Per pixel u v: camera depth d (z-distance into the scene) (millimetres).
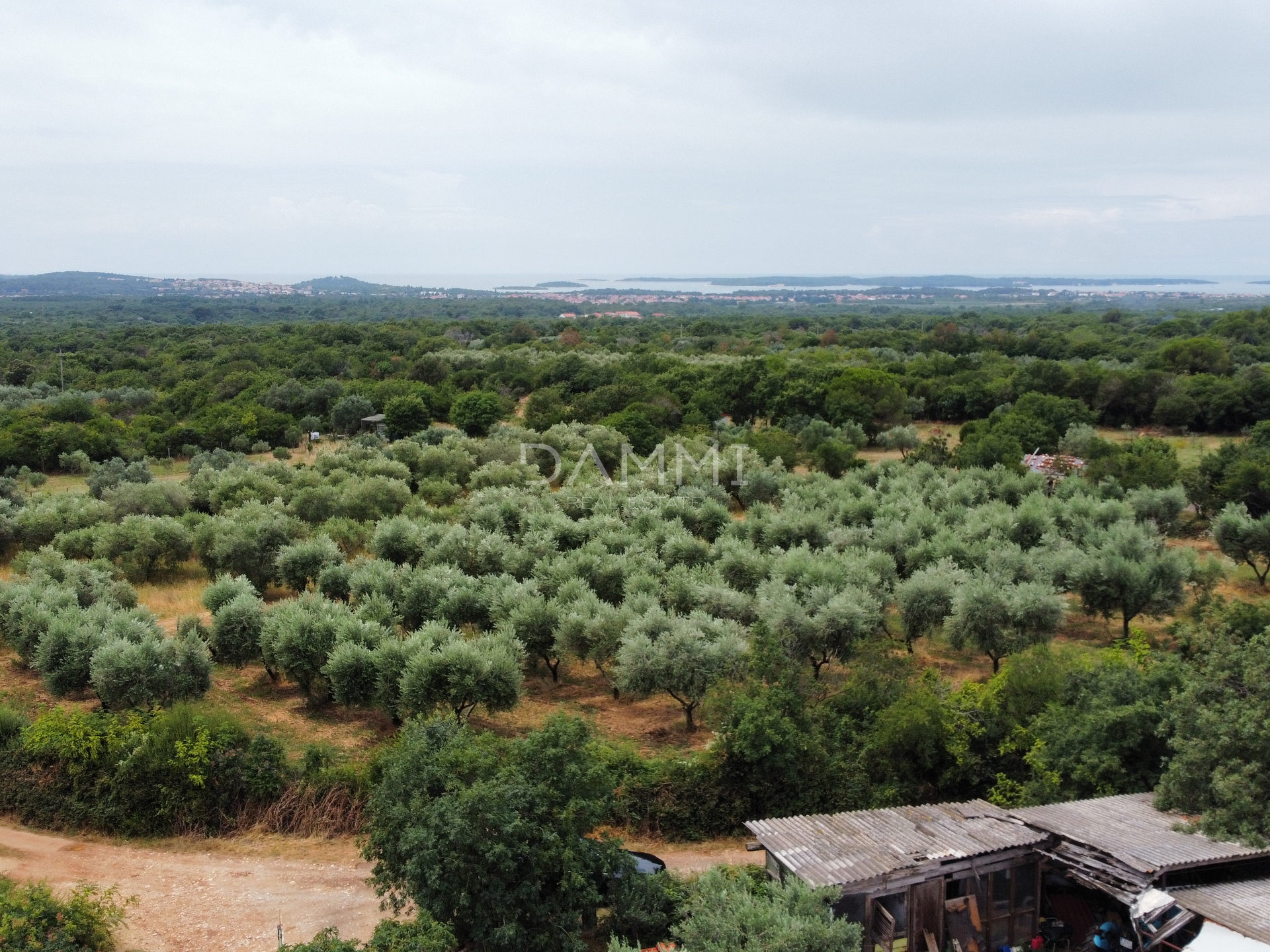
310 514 50344
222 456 68500
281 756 22719
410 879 15992
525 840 15938
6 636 32188
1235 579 42281
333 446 80438
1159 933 15125
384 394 90625
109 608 31047
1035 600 30031
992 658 31422
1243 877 16484
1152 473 53594
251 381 94250
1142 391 80312
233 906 18688
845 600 29219
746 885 15766
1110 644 34719
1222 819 16531
